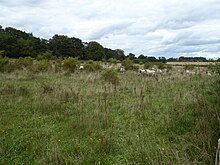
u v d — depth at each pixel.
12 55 47.62
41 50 55.88
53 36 63.41
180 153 3.22
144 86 9.85
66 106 6.50
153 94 8.44
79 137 4.30
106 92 8.38
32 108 6.23
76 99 7.31
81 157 3.37
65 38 62.41
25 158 3.50
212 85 9.41
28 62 19.77
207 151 3.21
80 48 66.50
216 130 3.83
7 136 4.30
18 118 5.41
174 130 4.48
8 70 15.00
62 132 4.57
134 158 3.39
